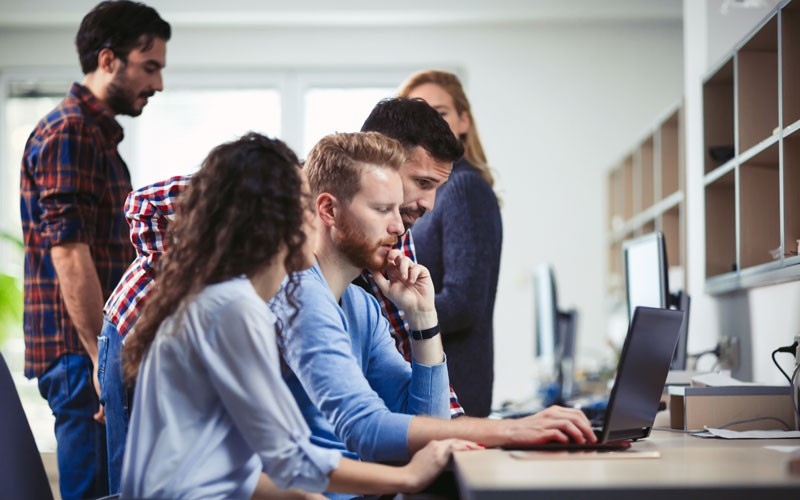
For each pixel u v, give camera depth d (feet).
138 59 9.45
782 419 7.88
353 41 23.86
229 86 23.86
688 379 9.24
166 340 5.04
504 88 23.99
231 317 4.96
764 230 10.25
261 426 4.98
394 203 6.27
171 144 23.84
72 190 8.86
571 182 23.93
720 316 11.51
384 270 6.89
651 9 22.84
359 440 5.75
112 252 9.30
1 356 5.76
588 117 23.97
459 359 8.89
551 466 4.82
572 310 17.87
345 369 5.84
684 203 15.31
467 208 8.89
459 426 5.72
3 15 22.35
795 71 8.89
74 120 9.02
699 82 12.33
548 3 22.79
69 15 22.52
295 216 5.15
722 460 5.20
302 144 23.77
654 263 9.95
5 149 23.47
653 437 7.01
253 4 22.58
